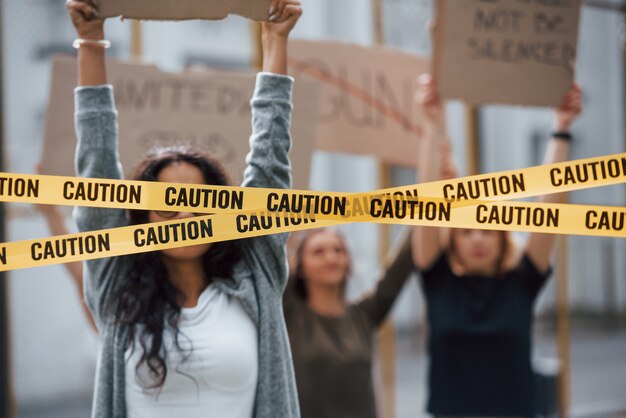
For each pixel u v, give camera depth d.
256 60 5.90
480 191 2.62
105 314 2.24
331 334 4.32
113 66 4.55
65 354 5.75
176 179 2.38
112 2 2.41
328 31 7.60
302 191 2.40
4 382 5.04
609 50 8.83
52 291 5.73
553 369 6.87
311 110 4.42
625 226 2.61
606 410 7.98
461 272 4.35
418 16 6.53
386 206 2.53
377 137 5.56
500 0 4.36
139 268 2.26
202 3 2.47
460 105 7.35
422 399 8.45
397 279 4.55
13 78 5.64
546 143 8.88
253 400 2.21
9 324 5.32
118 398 2.17
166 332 2.15
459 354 4.28
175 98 4.59
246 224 2.31
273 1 2.44
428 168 4.44
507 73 4.37
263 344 2.24
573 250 8.83
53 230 3.51
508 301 4.27
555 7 4.34
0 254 2.35
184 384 2.12
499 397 4.23
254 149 2.39
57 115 4.38
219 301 2.23
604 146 9.01
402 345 7.53
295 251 4.45
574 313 8.79
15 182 2.38
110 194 2.36
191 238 2.27
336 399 4.21
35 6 5.73
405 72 5.64
